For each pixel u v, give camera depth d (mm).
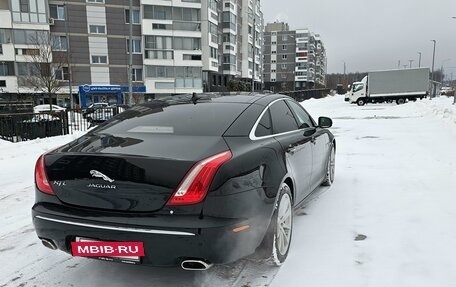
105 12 43375
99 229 2506
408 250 3375
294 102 4527
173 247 2404
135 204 2467
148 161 2471
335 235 3729
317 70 117875
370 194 5047
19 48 39094
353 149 8891
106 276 3061
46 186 2746
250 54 66750
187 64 46375
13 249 3631
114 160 2521
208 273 3055
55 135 12266
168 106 3602
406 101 36719
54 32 41562
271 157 3039
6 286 2953
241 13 63562
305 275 2998
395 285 2830
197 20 46312
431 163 6926
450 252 3316
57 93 40062
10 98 39375
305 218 4195
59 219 2627
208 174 2430
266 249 2967
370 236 3688
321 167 4863
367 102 37375
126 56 44625
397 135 11273
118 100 43781
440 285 2814
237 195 2531
